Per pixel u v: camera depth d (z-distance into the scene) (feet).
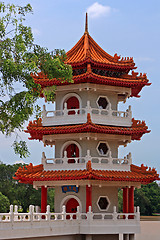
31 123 146.10
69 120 143.33
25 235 112.98
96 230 131.85
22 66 101.76
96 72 150.92
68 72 117.91
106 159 146.41
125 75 154.30
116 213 136.26
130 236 140.05
